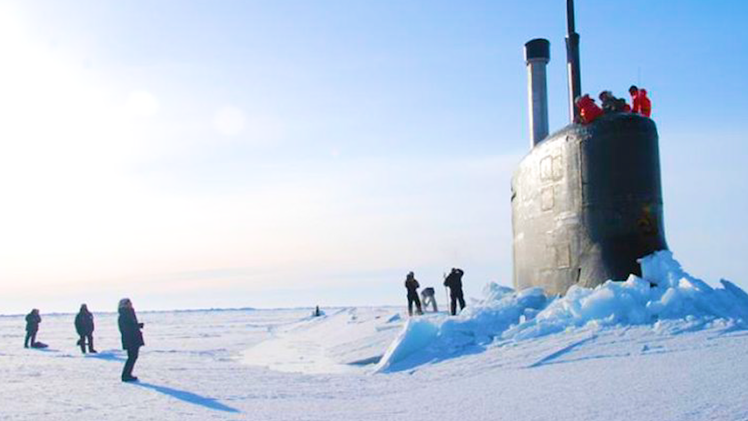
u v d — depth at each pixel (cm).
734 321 911
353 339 1688
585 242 1125
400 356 1147
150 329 3884
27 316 2145
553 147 1205
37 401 841
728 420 508
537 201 1248
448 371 978
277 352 1770
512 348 1019
